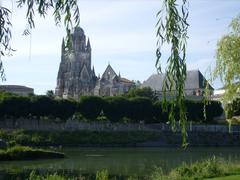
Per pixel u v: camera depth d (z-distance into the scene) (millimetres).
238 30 23891
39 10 9141
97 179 27078
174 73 9492
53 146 105250
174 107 9828
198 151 92812
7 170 51438
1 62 9180
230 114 25094
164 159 67938
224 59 23625
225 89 24031
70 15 9211
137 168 53500
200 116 125750
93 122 122250
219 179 29688
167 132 119750
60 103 122000
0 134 103250
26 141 103062
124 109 126875
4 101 115625
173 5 9430
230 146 118188
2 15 8844
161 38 9484
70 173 48281
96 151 92375
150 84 183250
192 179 31703
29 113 119000
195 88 173625
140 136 117438
